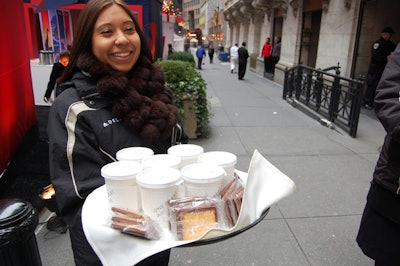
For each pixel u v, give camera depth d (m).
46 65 6.03
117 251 1.11
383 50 8.01
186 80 5.84
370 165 4.91
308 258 2.87
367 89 8.52
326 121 7.15
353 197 3.92
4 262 1.45
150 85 1.57
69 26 7.22
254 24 19.77
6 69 3.11
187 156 1.44
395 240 1.73
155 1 8.81
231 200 1.21
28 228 1.49
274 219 3.44
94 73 1.40
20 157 3.44
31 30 6.56
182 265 2.78
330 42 9.49
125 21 1.44
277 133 6.55
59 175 1.31
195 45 51.62
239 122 7.39
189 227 1.13
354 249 2.99
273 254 2.92
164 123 1.50
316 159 5.14
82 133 1.34
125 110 1.41
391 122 1.51
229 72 19.59
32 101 3.95
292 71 9.69
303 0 11.77
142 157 1.36
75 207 1.31
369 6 8.43
